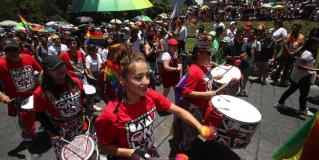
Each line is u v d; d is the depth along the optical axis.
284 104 6.15
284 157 3.17
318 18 22.27
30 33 13.87
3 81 3.93
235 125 2.91
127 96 1.88
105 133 1.89
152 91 2.07
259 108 5.84
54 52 7.18
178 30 9.76
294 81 5.52
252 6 29.02
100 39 8.71
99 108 5.50
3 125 5.27
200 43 3.31
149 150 2.02
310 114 5.50
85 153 2.34
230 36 8.83
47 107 2.80
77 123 2.98
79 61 5.25
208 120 3.12
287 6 26.75
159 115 5.27
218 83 3.93
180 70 5.56
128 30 9.73
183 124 3.53
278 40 8.44
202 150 3.88
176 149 4.07
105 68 3.65
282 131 4.80
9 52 3.82
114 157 2.09
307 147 2.72
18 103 4.06
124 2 4.03
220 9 30.95
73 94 2.88
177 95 3.46
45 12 52.78
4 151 4.28
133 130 1.89
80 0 4.12
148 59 7.28
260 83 7.70
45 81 2.74
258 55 7.39
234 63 6.07
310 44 5.36
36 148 4.31
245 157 3.86
